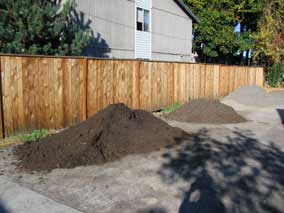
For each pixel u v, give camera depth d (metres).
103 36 15.34
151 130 6.68
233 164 5.18
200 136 7.20
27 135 6.57
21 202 3.77
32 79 6.75
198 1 27.83
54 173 4.72
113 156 5.50
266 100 14.53
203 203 3.76
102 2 15.14
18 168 4.89
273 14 23.44
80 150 5.43
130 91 9.45
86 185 4.29
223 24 28.33
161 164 5.17
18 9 9.02
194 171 4.84
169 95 11.23
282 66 22.73
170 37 21.31
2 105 6.22
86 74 7.96
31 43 9.44
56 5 10.80
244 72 16.89
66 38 10.45
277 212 3.56
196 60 31.75
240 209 3.62
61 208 3.62
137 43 18.14
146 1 18.70
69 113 7.60
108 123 6.36
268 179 4.52
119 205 3.70
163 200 3.84
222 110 9.61
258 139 6.95
